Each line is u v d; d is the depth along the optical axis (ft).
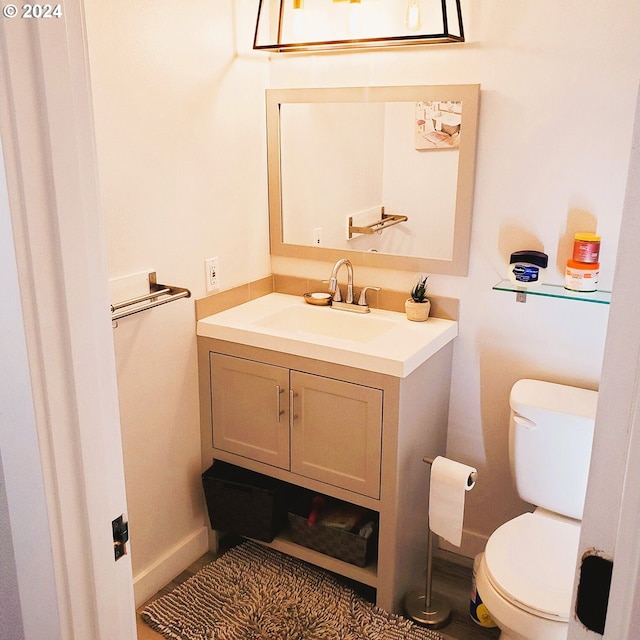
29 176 2.69
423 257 8.15
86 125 2.92
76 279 2.96
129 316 7.18
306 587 8.07
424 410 7.63
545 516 7.24
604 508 2.08
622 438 1.99
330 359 7.25
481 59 7.30
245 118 8.39
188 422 8.33
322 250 8.84
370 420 7.17
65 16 2.71
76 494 3.19
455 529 7.15
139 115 6.91
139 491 7.76
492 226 7.68
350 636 7.33
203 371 8.29
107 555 3.41
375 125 8.04
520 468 7.32
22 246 2.74
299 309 8.79
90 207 3.00
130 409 7.43
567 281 7.13
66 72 2.74
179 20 7.19
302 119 8.50
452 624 7.67
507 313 7.80
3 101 2.56
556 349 7.61
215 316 8.33
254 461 8.21
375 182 8.22
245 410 8.09
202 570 8.39
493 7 7.09
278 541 8.34
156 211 7.32
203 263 8.11
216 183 8.09
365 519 8.01
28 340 2.85
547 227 7.38
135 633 3.75
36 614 3.36
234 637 7.32
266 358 7.73
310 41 8.25
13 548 3.35
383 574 7.59
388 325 8.21
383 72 7.92
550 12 6.84
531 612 5.87
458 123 7.52
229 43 7.90
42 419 2.98
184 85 7.39
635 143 1.80
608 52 6.66
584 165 7.04
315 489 7.81
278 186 8.91
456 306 8.09
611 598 2.08
